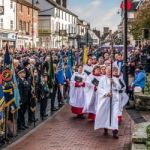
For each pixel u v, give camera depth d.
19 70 15.08
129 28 56.44
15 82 13.03
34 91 15.17
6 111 12.79
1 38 55.25
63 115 17.69
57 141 12.85
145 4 50.22
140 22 46.03
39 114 17.77
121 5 23.58
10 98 12.87
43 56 27.38
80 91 17.12
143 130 11.40
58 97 20.00
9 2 59.84
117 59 21.56
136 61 28.56
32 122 15.63
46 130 14.51
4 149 11.81
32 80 15.14
